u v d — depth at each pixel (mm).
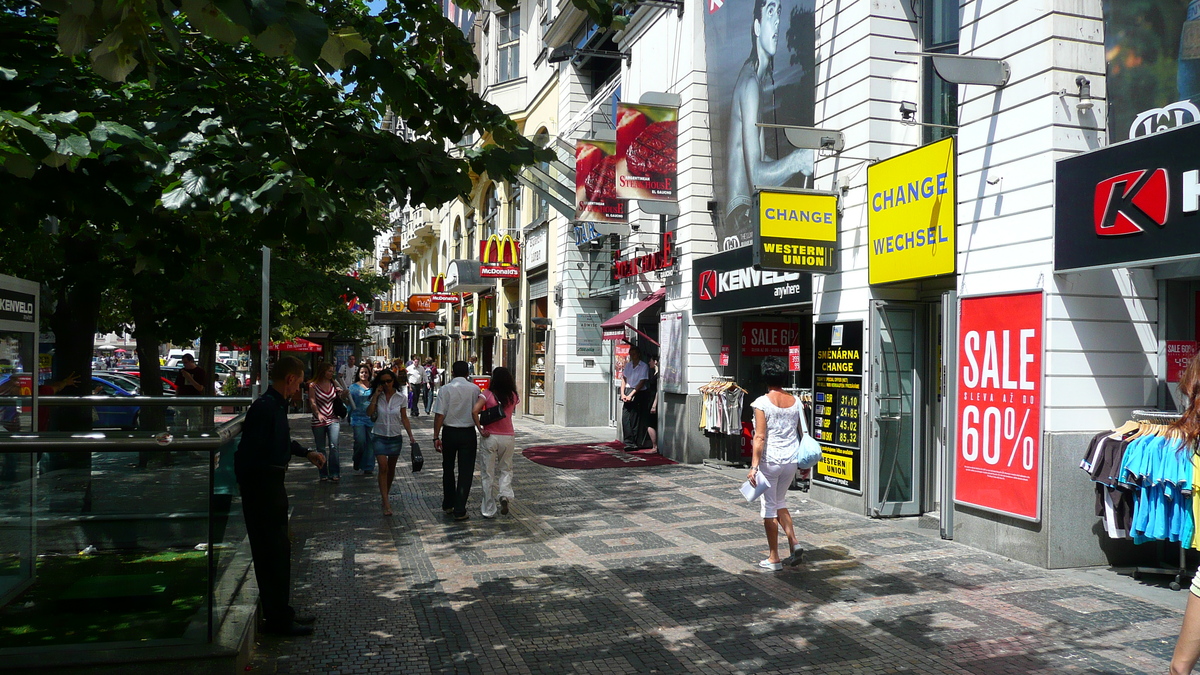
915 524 8555
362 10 4938
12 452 4121
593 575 6645
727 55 12250
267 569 5191
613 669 4668
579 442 16703
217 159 4074
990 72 7141
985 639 5074
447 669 4672
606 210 15742
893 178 8516
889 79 9102
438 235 41156
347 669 4668
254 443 5184
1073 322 6730
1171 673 2270
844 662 4738
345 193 4543
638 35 16047
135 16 2758
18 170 3312
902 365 8984
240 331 13117
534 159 4879
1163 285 6953
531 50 25000
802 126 9812
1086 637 5090
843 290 9445
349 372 25359
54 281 9422
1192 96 6039
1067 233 6484
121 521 4832
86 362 10273
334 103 4836
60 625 4438
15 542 4961
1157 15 6273
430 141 4691
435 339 41469
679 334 13328
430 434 18984
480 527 8523
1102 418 6812
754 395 12836
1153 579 6289
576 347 20734
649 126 13789
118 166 3857
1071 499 6680
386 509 9180
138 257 4684
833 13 9703
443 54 4941
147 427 5055
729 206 12320
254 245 4844
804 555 7223
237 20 2543
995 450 7180
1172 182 5652
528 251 25062
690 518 8898
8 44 3963
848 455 9273
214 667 4223
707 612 5668
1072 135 6750
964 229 7602
